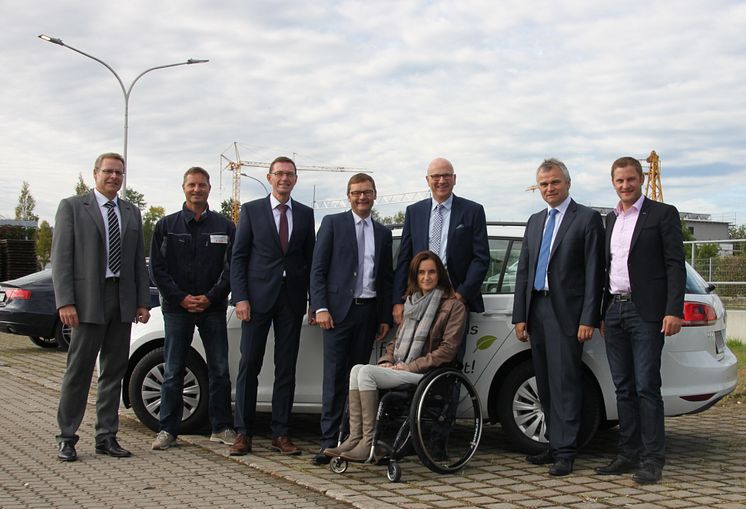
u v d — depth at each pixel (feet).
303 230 20.97
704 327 20.03
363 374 18.08
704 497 16.34
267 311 20.39
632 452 18.62
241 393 20.68
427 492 16.83
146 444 21.97
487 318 20.62
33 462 19.63
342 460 18.35
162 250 21.43
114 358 20.75
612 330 18.63
